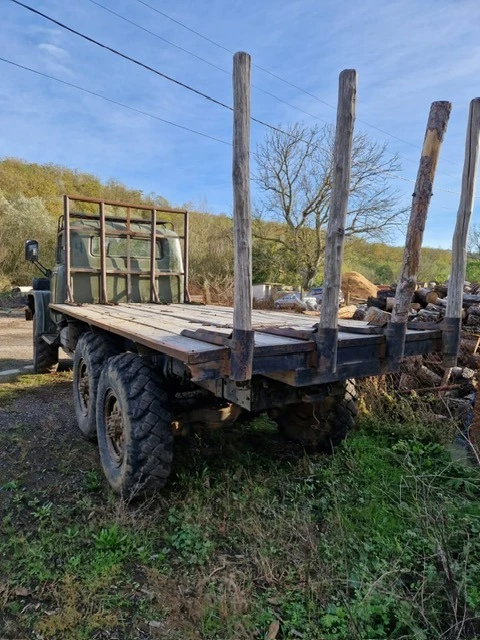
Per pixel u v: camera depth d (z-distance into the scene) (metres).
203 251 18.67
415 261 2.04
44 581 1.81
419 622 1.57
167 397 2.41
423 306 5.41
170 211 5.12
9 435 3.42
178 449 3.10
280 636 1.56
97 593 1.76
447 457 2.99
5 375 5.56
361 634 1.51
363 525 2.20
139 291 5.05
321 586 1.76
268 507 2.30
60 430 3.60
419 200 2.00
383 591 1.66
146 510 2.33
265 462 2.96
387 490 2.51
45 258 17.50
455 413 3.69
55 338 5.09
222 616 1.60
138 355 2.67
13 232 17.31
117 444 2.62
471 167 2.23
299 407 3.03
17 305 14.81
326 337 1.81
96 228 4.79
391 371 2.10
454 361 2.40
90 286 4.74
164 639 1.54
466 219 2.28
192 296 13.09
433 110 1.94
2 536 2.12
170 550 2.05
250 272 1.63
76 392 3.58
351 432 3.31
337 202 1.73
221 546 2.08
